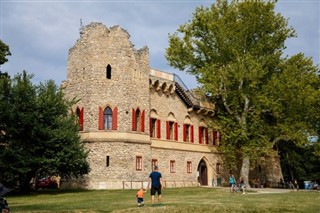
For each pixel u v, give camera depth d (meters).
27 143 35.16
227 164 56.47
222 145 50.44
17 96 35.22
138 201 22.17
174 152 49.28
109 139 41.00
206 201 24.38
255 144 44.69
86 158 40.00
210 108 55.19
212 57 48.31
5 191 12.55
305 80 45.22
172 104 50.22
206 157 53.94
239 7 46.31
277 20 46.56
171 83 49.25
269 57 46.69
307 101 43.44
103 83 42.06
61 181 42.56
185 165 50.53
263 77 47.78
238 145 50.00
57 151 35.53
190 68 50.59
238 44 46.31
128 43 43.81
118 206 22.03
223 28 46.16
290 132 44.12
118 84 42.41
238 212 20.42
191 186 48.72
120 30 43.69
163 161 47.53
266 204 22.95
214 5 48.31
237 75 44.00
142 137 43.28
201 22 48.38
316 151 46.72
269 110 45.28
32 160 33.97
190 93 52.97
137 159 42.22
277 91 43.53
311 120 46.59
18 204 25.73
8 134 35.19
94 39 42.88
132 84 43.28
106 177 40.25
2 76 42.47
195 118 53.62
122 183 40.47
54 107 36.41
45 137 34.97
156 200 25.64
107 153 40.78
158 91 48.31
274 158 63.47
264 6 45.62
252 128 45.09
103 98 41.81
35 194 34.19
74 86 43.12
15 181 36.22
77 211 20.05
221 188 41.94
